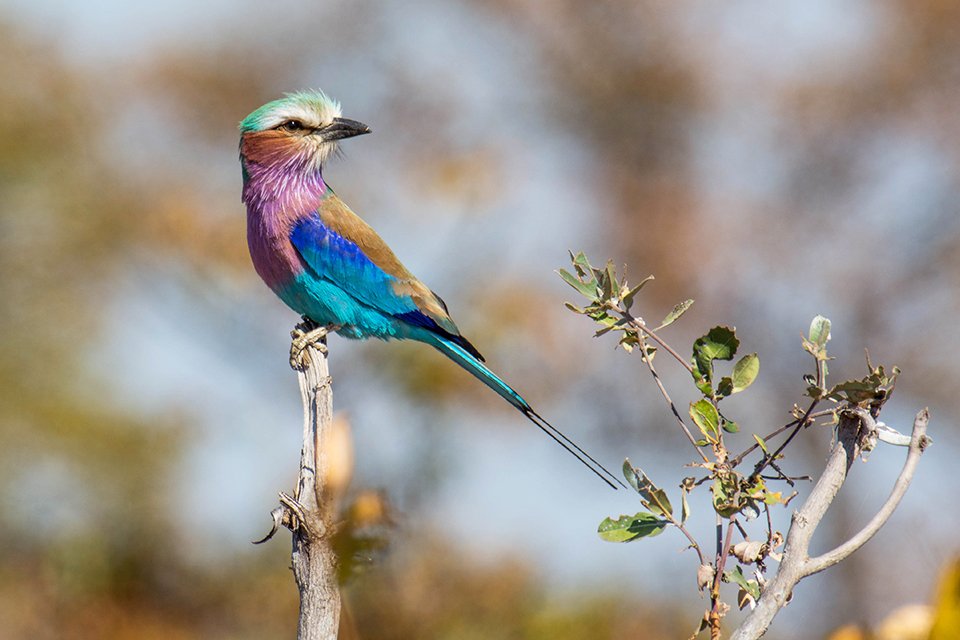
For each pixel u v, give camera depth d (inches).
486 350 572.1
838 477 180.7
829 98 908.0
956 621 154.1
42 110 603.8
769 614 172.1
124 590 485.1
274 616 472.4
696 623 443.8
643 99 885.2
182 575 486.0
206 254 584.4
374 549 201.0
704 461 194.4
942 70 901.8
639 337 203.6
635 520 197.0
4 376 524.1
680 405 777.6
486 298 588.7
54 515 502.0
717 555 191.9
